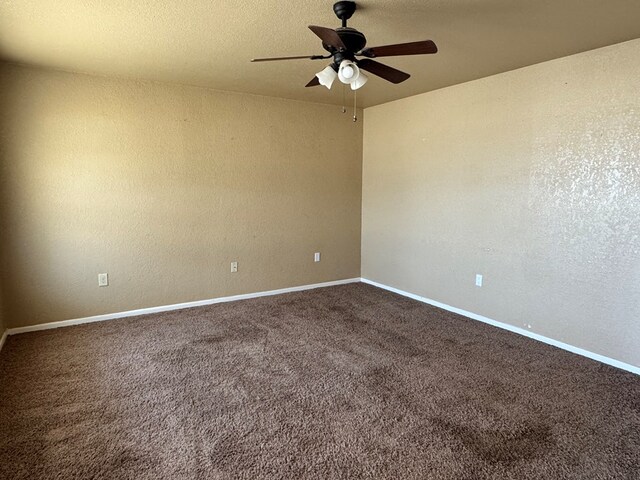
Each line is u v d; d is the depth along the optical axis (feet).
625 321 9.65
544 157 11.05
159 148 13.38
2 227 11.35
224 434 7.10
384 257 17.13
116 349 10.69
